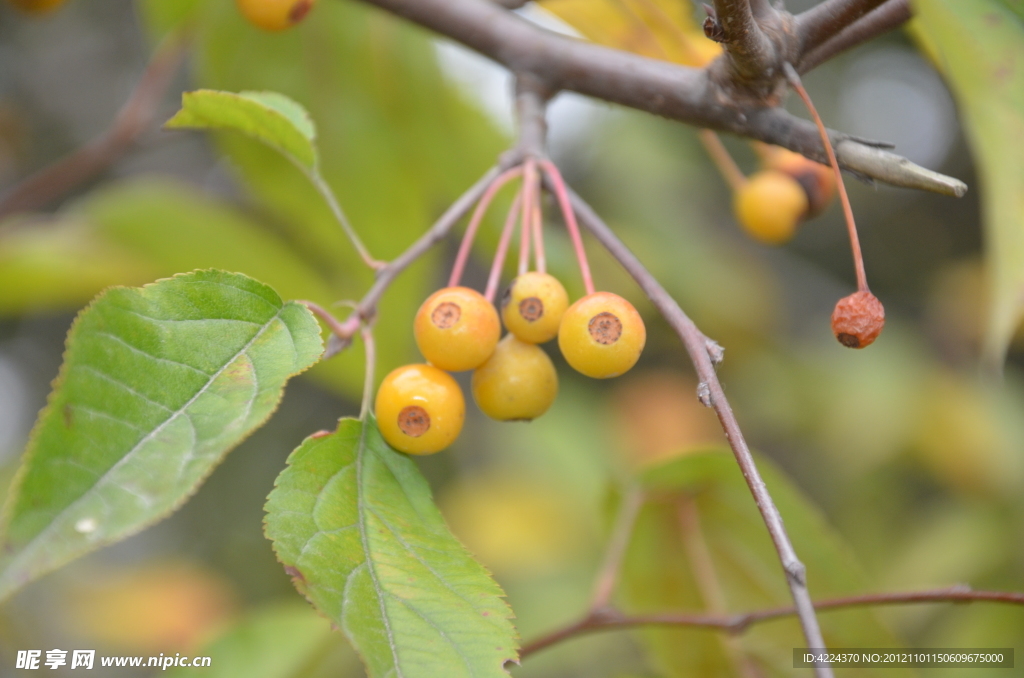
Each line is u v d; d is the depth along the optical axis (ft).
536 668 1.96
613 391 2.60
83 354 1.06
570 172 2.52
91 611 2.02
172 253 1.50
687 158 2.53
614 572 1.27
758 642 1.29
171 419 1.06
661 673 1.30
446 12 1.26
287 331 1.09
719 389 1.10
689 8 1.31
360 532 1.10
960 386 2.24
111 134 1.42
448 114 1.46
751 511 1.28
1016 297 1.04
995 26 1.05
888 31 1.16
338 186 1.46
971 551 1.98
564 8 1.32
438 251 1.47
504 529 2.26
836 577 1.27
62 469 1.04
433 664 1.07
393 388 1.13
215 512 2.80
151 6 1.40
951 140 3.12
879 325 1.10
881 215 3.19
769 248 2.94
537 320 1.16
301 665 1.29
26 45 2.45
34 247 1.46
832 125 2.98
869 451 2.17
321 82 1.45
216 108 1.18
